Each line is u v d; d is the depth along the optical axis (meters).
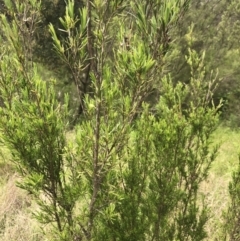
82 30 1.64
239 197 2.78
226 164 6.78
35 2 1.74
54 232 1.87
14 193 4.60
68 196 1.82
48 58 10.05
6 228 4.01
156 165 2.50
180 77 11.00
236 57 12.27
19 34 1.72
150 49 1.70
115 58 1.74
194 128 2.78
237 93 12.45
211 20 12.01
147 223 2.42
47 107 1.77
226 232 2.86
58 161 1.88
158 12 1.69
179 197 2.53
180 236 2.66
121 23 1.77
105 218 2.03
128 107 1.72
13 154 1.84
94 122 1.81
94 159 1.76
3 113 1.79
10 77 1.80
